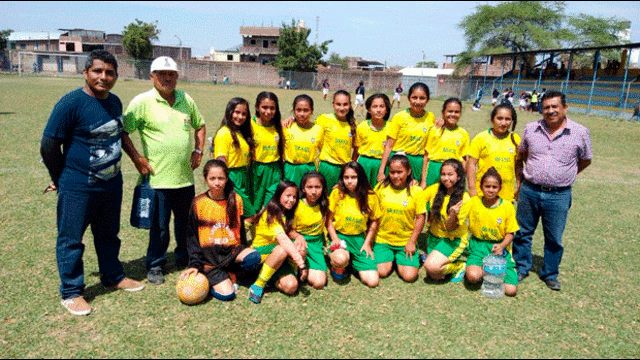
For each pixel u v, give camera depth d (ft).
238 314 12.51
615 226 21.25
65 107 11.39
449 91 156.56
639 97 84.64
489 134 15.93
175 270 15.11
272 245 14.61
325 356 10.78
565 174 14.05
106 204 12.73
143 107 13.26
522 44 146.10
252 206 16.53
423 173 17.71
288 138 16.48
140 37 173.17
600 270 16.29
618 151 44.29
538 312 13.17
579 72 115.55
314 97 114.93
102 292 13.39
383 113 17.11
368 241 15.23
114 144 12.39
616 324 12.66
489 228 14.71
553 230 14.53
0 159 28.78
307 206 14.56
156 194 13.73
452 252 15.02
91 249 16.48
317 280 14.19
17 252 15.79
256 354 10.77
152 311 12.46
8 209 20.01
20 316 11.94
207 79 174.81
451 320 12.56
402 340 11.53
